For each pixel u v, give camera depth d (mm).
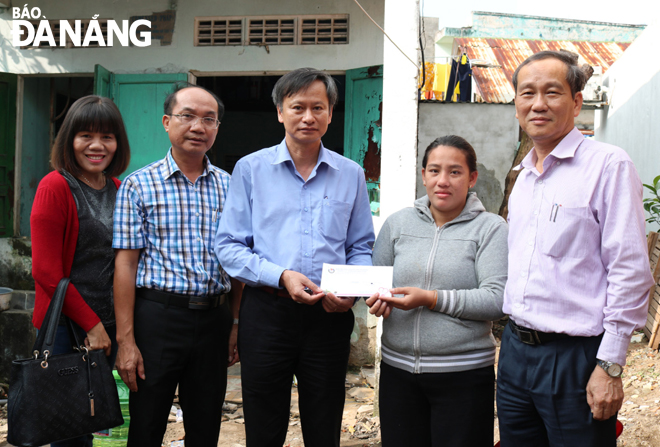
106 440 3086
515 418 1924
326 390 2236
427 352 2016
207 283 2342
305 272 2174
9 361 5590
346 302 2078
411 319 2062
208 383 2389
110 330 2498
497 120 6551
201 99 2334
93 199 2426
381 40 5207
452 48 13297
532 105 1819
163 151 5535
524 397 1881
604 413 1671
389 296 2002
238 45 5477
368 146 5066
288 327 2182
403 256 2141
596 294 1742
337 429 2303
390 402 2127
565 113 1800
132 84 5543
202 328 2330
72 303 2225
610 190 1708
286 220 2201
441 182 2045
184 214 2346
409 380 2070
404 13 3727
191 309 2303
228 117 11797
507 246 2037
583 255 1748
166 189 2338
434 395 2037
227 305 2533
